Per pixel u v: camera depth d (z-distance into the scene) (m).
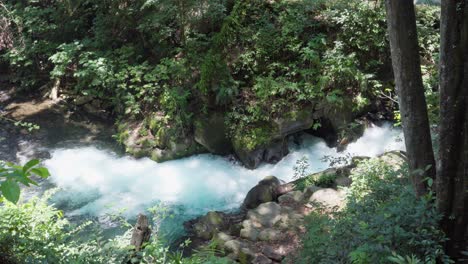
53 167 8.57
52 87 11.06
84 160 8.84
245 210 7.10
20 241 3.72
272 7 9.69
